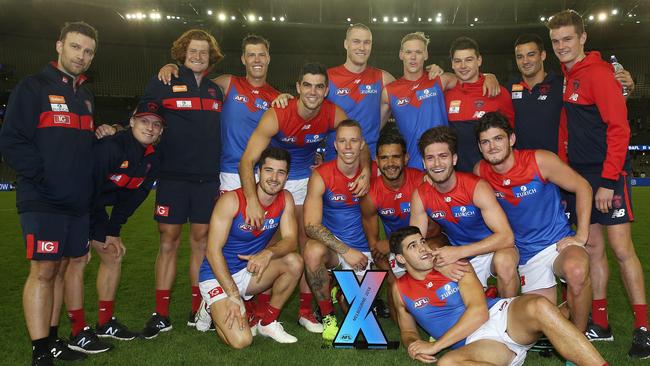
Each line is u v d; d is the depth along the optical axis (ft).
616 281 20.79
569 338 10.14
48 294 12.27
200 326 15.03
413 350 11.67
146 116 13.88
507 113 17.46
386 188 15.85
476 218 13.75
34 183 12.22
